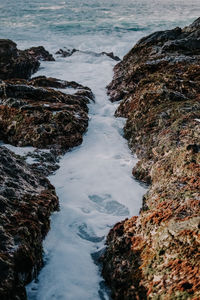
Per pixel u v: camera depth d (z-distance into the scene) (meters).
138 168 6.35
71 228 4.80
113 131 8.57
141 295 3.15
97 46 24.06
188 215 3.73
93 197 5.66
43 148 7.32
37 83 11.50
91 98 11.25
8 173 4.84
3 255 3.35
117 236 4.14
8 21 32.62
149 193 5.13
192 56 11.93
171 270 3.08
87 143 7.92
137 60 13.69
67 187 5.95
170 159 5.52
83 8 43.31
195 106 7.50
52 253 4.26
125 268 3.59
